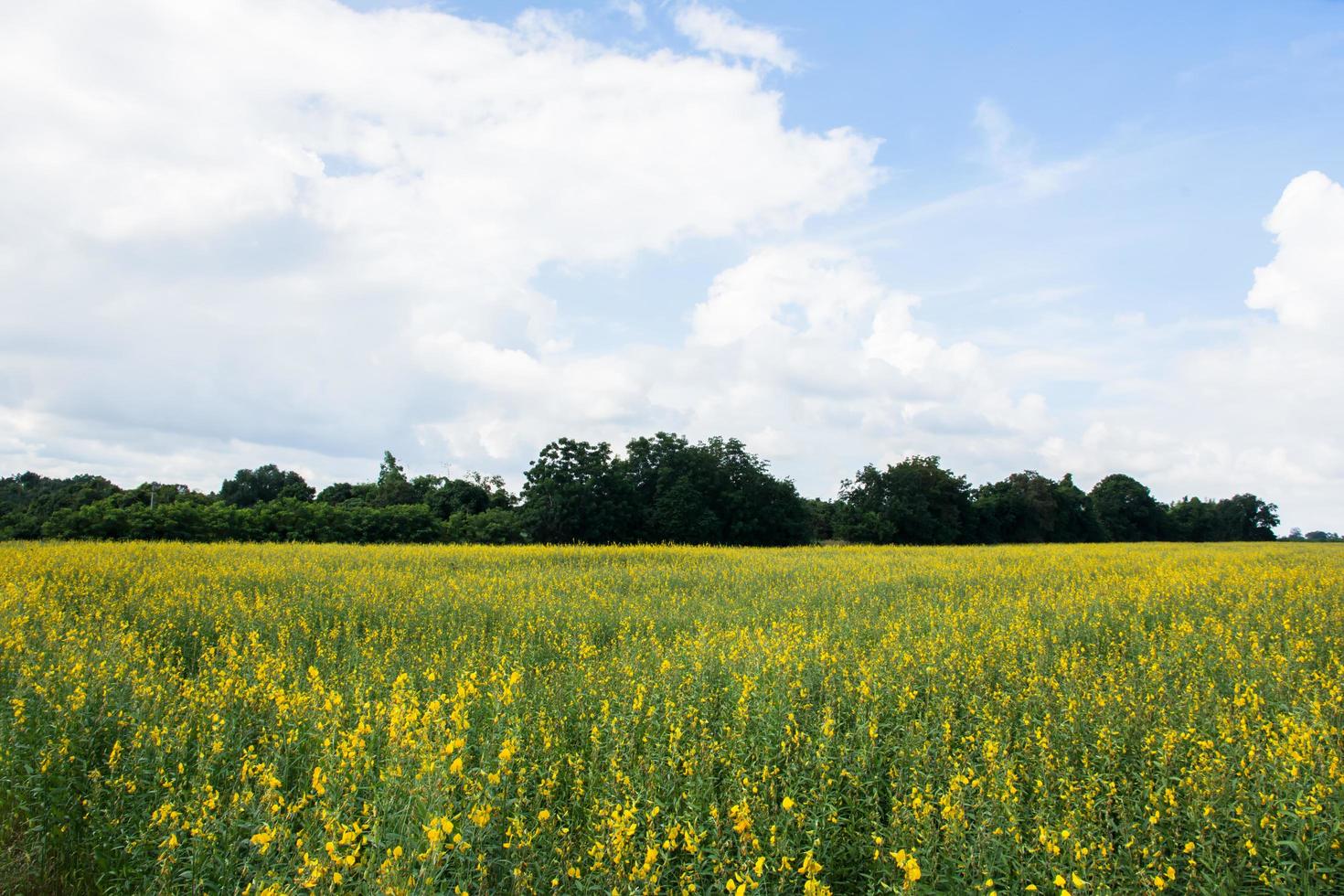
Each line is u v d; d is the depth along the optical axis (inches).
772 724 276.1
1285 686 330.0
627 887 181.9
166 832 211.9
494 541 2203.5
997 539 3902.6
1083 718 291.6
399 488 2842.0
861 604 620.1
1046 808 226.1
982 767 254.4
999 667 378.9
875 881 210.8
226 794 237.5
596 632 522.3
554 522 2554.1
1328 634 455.8
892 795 237.3
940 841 209.2
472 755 250.5
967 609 556.4
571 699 322.0
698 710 299.3
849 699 320.8
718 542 2770.7
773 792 240.1
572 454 2677.2
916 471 3646.7
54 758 251.9
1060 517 4065.0
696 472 2920.8
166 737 258.8
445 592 669.9
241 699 306.8
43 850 225.1
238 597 583.5
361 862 187.0
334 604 603.5
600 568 984.3
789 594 686.5
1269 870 194.7
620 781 233.5
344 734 243.9
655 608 607.8
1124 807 226.2
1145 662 386.0
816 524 3917.3
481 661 402.3
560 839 211.9
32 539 1699.1
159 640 463.2
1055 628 476.1
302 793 244.2
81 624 478.6
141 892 205.3
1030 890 194.1
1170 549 1786.4
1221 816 213.8
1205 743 246.2
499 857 204.1
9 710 295.9
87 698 294.8
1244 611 510.3
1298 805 206.1
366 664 390.9
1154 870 201.9
